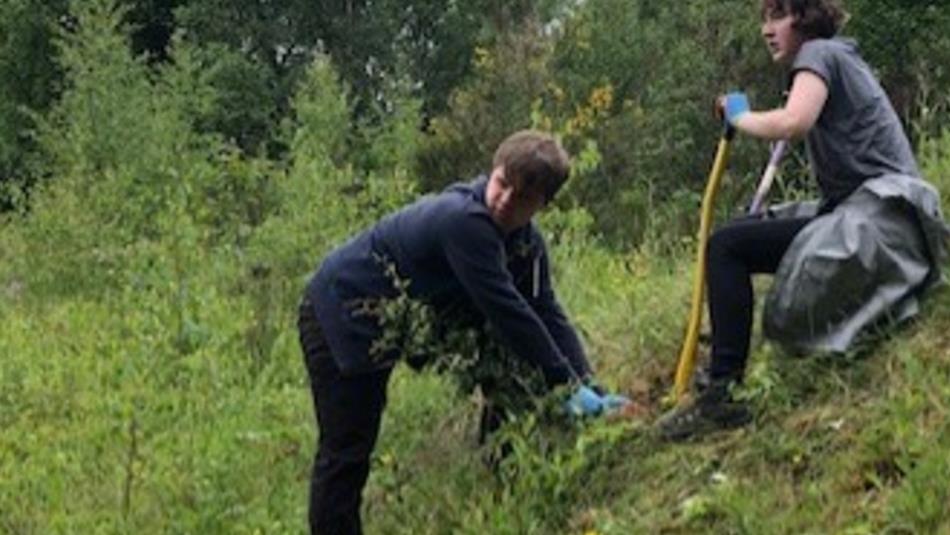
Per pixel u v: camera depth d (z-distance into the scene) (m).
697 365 5.64
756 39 20.39
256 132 34.47
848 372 4.87
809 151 4.96
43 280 11.90
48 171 19.64
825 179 4.88
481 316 5.06
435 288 4.93
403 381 6.50
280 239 10.00
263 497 5.93
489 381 5.12
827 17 4.82
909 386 4.64
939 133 8.34
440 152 19.59
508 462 5.12
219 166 14.78
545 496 4.93
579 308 7.27
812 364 4.96
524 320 4.80
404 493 5.44
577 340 5.23
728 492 4.55
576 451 4.87
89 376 8.55
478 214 4.75
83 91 18.67
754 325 5.55
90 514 6.13
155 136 18.09
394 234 4.89
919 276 4.80
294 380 8.20
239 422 7.25
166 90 23.17
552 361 4.88
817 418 4.77
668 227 12.70
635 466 4.93
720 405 4.89
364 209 10.70
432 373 6.18
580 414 4.96
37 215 12.69
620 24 21.62
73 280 11.87
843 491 4.43
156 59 38.56
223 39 36.66
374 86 37.44
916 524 4.12
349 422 4.95
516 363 5.05
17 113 35.19
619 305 6.67
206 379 8.16
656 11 24.06
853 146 4.78
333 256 5.00
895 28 22.23
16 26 35.53
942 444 4.38
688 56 20.59
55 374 8.62
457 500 5.22
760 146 14.91
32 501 6.45
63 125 21.14
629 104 18.98
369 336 4.89
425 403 6.23
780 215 5.12
